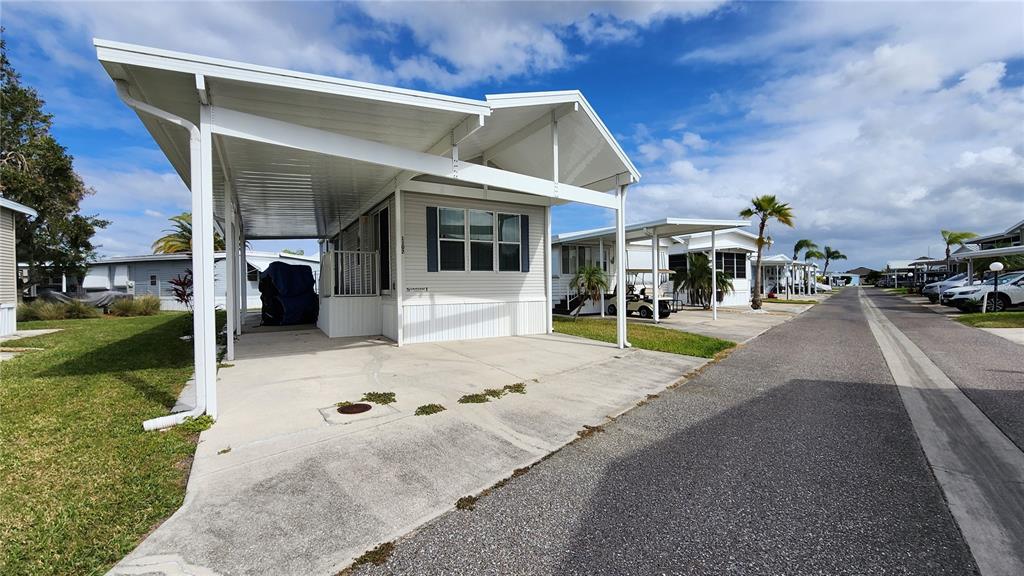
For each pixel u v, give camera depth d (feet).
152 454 10.23
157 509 7.91
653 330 35.99
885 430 12.46
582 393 16.42
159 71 12.09
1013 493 8.74
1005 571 6.35
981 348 26.25
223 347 26.32
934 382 18.11
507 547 7.00
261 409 13.94
